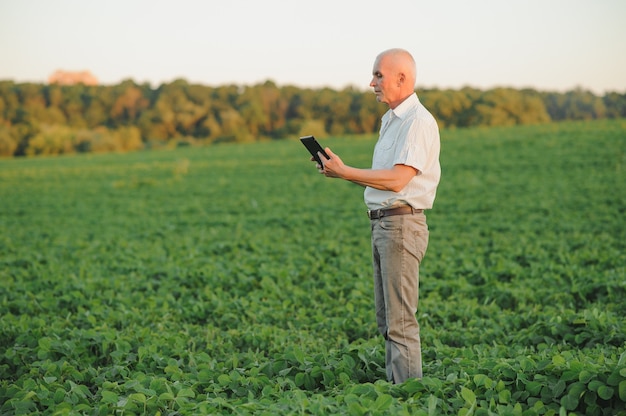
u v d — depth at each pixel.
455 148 43.09
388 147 4.91
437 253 12.91
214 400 4.47
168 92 87.56
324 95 85.25
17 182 41.62
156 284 10.61
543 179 28.56
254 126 82.94
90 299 9.09
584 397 4.20
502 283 9.78
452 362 5.36
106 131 76.94
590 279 9.34
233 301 8.76
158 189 34.50
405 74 4.84
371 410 4.01
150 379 5.16
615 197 22.09
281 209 24.12
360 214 21.16
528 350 6.10
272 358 6.25
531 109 68.69
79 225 22.47
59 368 5.62
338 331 7.33
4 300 8.82
